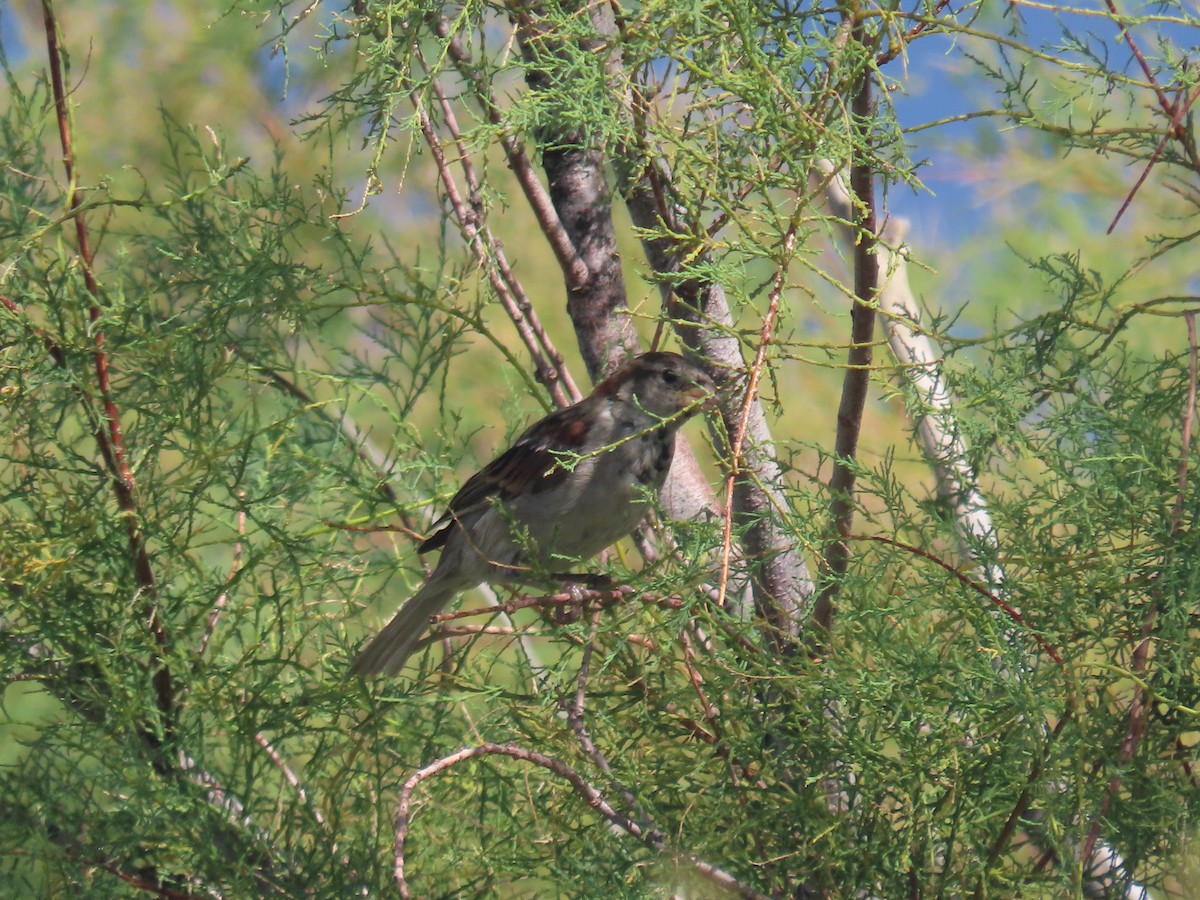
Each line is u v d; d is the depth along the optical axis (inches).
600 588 284.4
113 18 556.1
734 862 254.4
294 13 321.7
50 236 303.9
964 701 244.1
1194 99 253.1
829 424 536.7
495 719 291.4
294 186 341.4
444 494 345.1
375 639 315.9
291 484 309.1
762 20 262.8
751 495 291.7
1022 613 248.5
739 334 247.4
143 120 544.7
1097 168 491.8
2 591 282.2
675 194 280.5
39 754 277.0
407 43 271.3
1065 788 248.5
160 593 287.9
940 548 270.4
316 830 277.0
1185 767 241.3
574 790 265.0
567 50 265.7
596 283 355.9
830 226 259.8
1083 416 258.8
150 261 326.3
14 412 285.1
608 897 241.9
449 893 269.0
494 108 285.3
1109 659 247.9
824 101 260.7
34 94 312.3
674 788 263.7
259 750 282.4
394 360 354.9
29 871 271.6
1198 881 229.5
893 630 256.5
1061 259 268.8
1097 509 254.4
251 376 329.4
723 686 257.8
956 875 249.0
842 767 255.1
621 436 347.9
